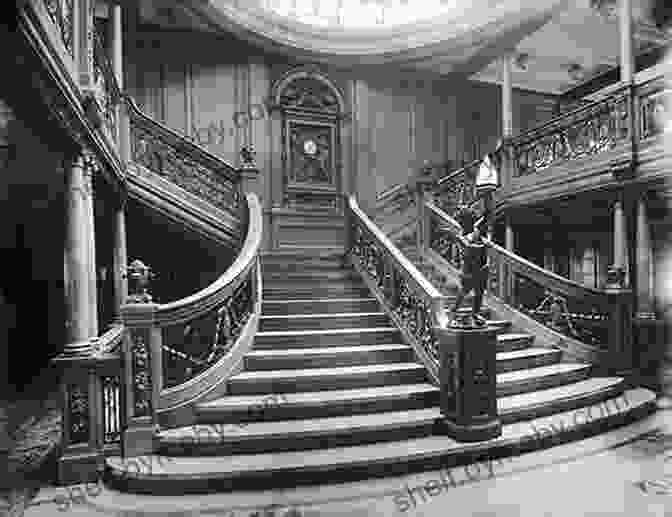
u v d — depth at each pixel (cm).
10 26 280
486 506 372
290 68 1088
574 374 634
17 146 510
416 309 595
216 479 393
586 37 1011
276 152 1071
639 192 740
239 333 577
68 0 418
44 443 521
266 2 1102
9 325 883
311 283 783
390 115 1173
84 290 459
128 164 698
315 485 405
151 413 439
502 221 1044
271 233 1052
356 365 579
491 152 1010
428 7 1177
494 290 802
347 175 1128
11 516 358
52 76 348
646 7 806
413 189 1045
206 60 1023
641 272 739
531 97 1315
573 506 372
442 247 913
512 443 468
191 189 771
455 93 1229
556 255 1170
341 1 1198
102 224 814
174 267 934
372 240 753
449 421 480
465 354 468
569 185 821
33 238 882
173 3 890
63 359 422
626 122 727
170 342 499
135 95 973
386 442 462
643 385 677
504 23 971
